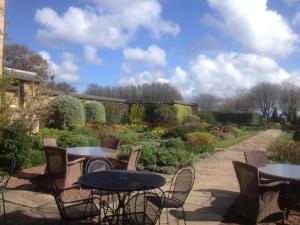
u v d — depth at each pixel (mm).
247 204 5215
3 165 7984
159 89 55375
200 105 59250
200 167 10164
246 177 5109
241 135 27156
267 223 5305
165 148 10812
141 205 4629
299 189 5828
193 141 13203
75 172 6383
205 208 5922
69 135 10812
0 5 8797
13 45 35281
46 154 6305
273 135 29453
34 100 10977
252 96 60969
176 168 9219
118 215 4188
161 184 4102
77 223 4957
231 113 47000
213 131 23312
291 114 56062
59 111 16188
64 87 40625
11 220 5043
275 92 60031
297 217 5625
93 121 20234
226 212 5727
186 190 4891
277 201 5262
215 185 7734
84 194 6355
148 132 21500
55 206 5676
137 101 29453
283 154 11844
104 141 8508
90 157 6555
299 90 58562
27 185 6914
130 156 6598
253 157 6684
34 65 36219
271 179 5605
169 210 5707
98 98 25844
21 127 8367
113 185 3982
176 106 28672
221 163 11086
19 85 12117
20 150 8102
